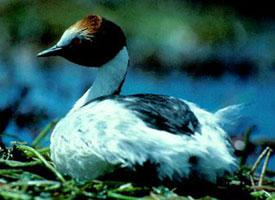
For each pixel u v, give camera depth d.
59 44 11.66
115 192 9.51
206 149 9.36
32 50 23.03
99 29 11.48
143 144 9.36
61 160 10.22
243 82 22.89
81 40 11.52
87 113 10.02
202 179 9.51
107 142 9.55
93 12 24.42
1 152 11.12
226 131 10.52
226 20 25.17
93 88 11.62
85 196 9.24
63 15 24.09
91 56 11.56
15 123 16.70
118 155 9.47
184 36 24.08
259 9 26.00
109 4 24.84
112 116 9.70
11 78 20.84
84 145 9.80
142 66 23.02
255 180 11.77
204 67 23.34
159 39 23.81
